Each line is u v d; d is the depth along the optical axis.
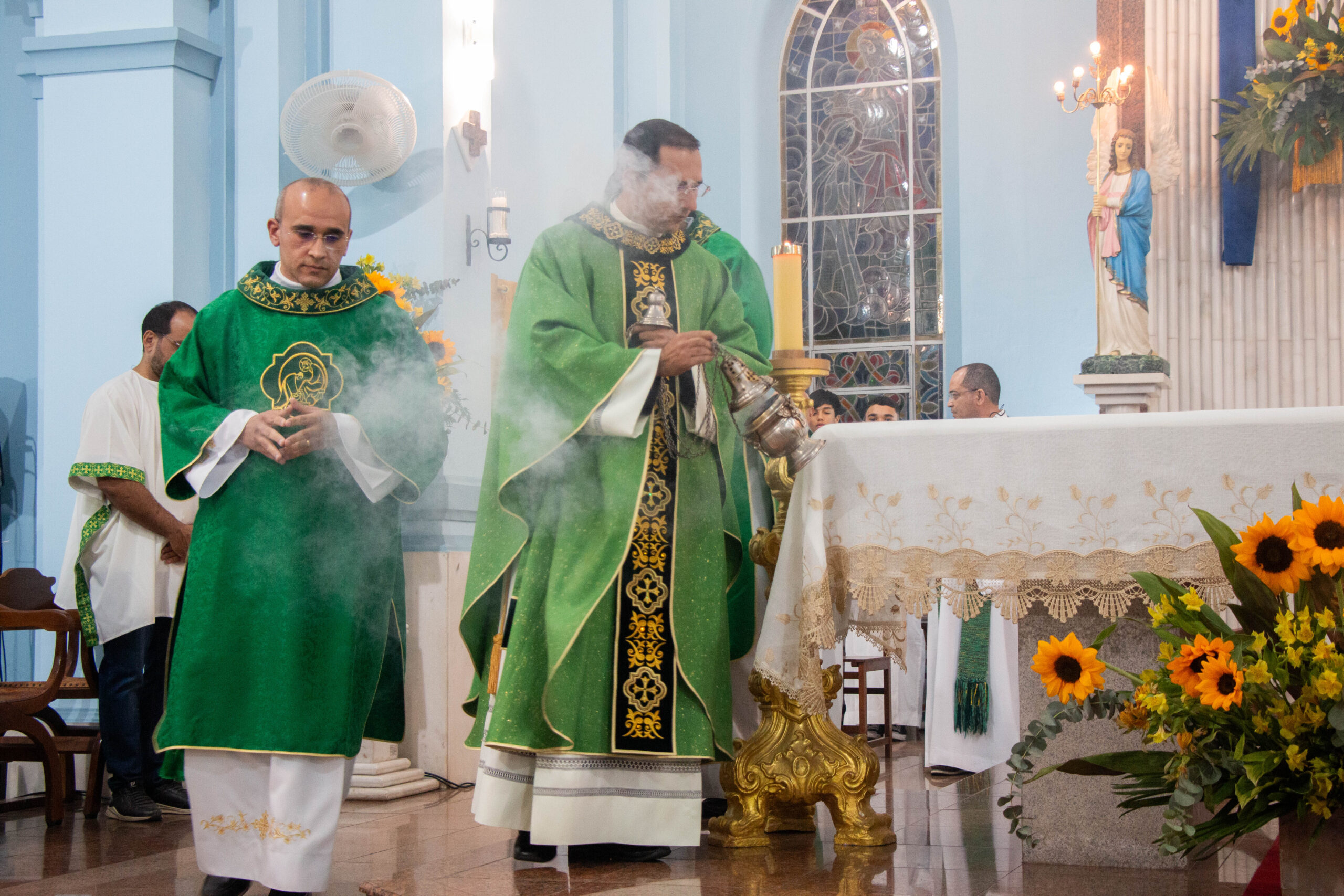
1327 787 2.05
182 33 5.38
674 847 2.93
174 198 5.37
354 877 2.93
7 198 5.68
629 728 2.82
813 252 8.84
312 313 2.86
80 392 5.37
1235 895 2.38
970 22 8.40
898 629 2.98
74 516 4.29
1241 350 7.23
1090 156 6.99
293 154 5.25
